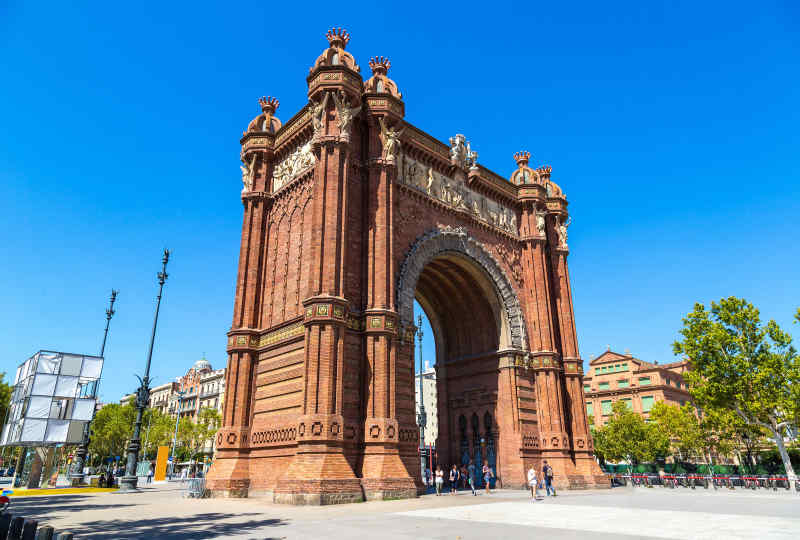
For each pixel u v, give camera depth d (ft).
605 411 351.25
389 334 107.34
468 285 153.28
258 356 121.80
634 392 339.57
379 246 113.09
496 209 158.81
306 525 60.70
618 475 186.50
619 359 355.36
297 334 109.29
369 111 122.52
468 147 152.05
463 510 77.97
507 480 136.36
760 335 156.87
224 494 106.63
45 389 140.87
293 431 102.32
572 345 159.02
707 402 166.81
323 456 91.61
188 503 94.07
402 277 120.16
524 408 142.51
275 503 90.68
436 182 140.15
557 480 137.69
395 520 65.31
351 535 52.21
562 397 153.38
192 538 51.26
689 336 166.20
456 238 139.74
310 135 124.16
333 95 115.85
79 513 76.54
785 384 150.20
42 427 138.21
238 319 124.06
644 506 86.38
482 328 154.61
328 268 104.12
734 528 56.39
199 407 458.09
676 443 262.26
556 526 58.85
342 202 110.22
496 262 150.00
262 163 137.08
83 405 146.41
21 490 127.75
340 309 102.53
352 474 93.15
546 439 142.20
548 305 156.76
